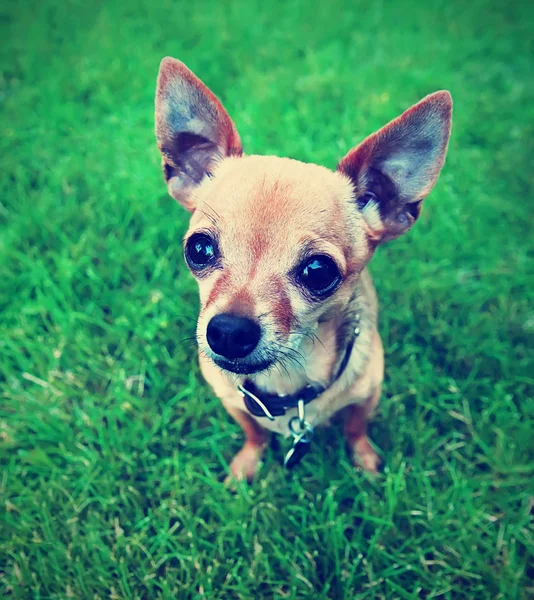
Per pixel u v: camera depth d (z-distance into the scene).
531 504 0.29
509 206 0.41
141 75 0.50
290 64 0.53
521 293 0.37
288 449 0.32
